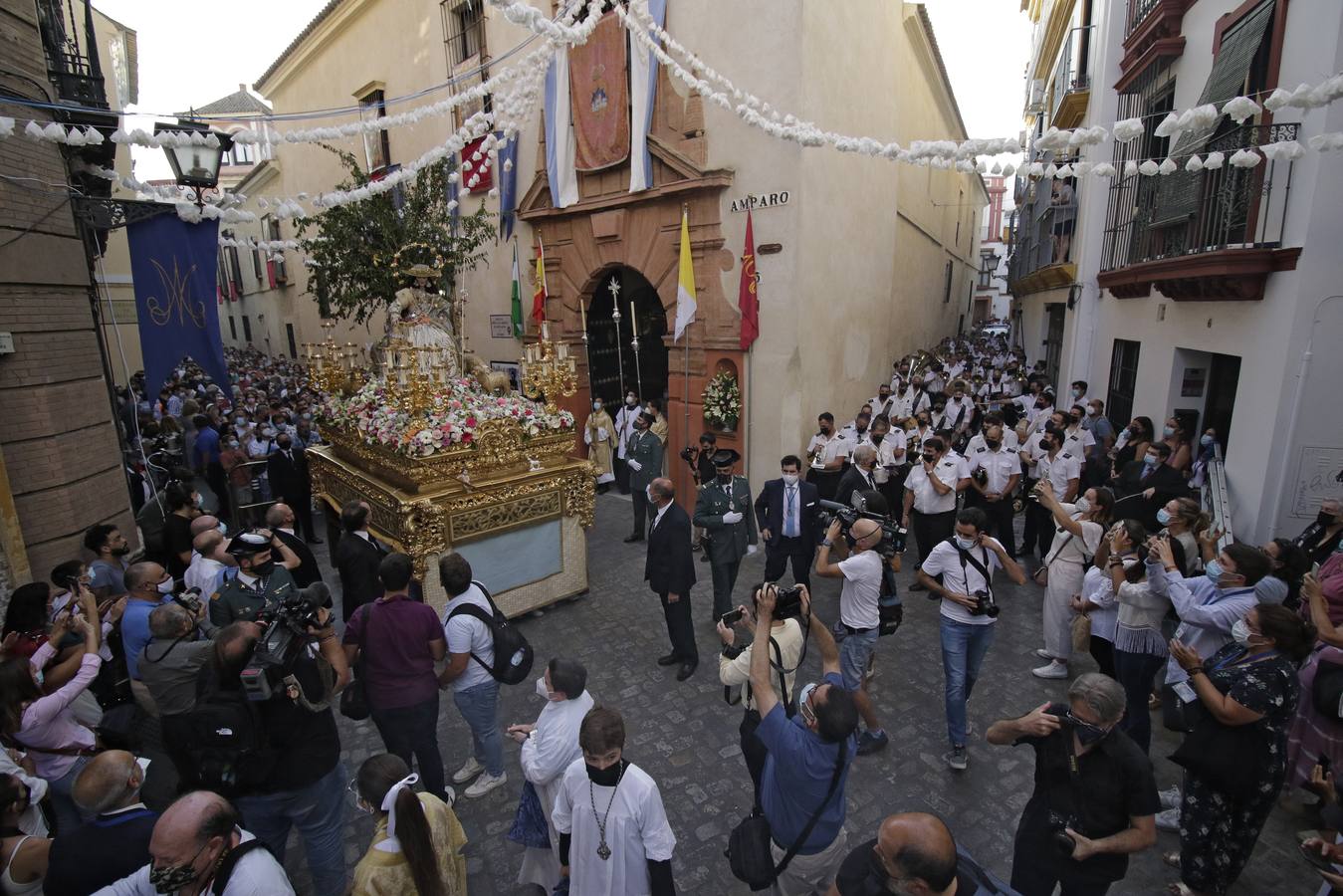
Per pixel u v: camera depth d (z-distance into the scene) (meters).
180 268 6.31
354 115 16.70
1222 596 4.04
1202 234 6.94
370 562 5.75
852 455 7.87
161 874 2.13
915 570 8.10
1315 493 5.89
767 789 2.95
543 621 7.00
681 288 9.06
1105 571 4.82
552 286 11.89
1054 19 15.52
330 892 3.49
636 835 2.81
